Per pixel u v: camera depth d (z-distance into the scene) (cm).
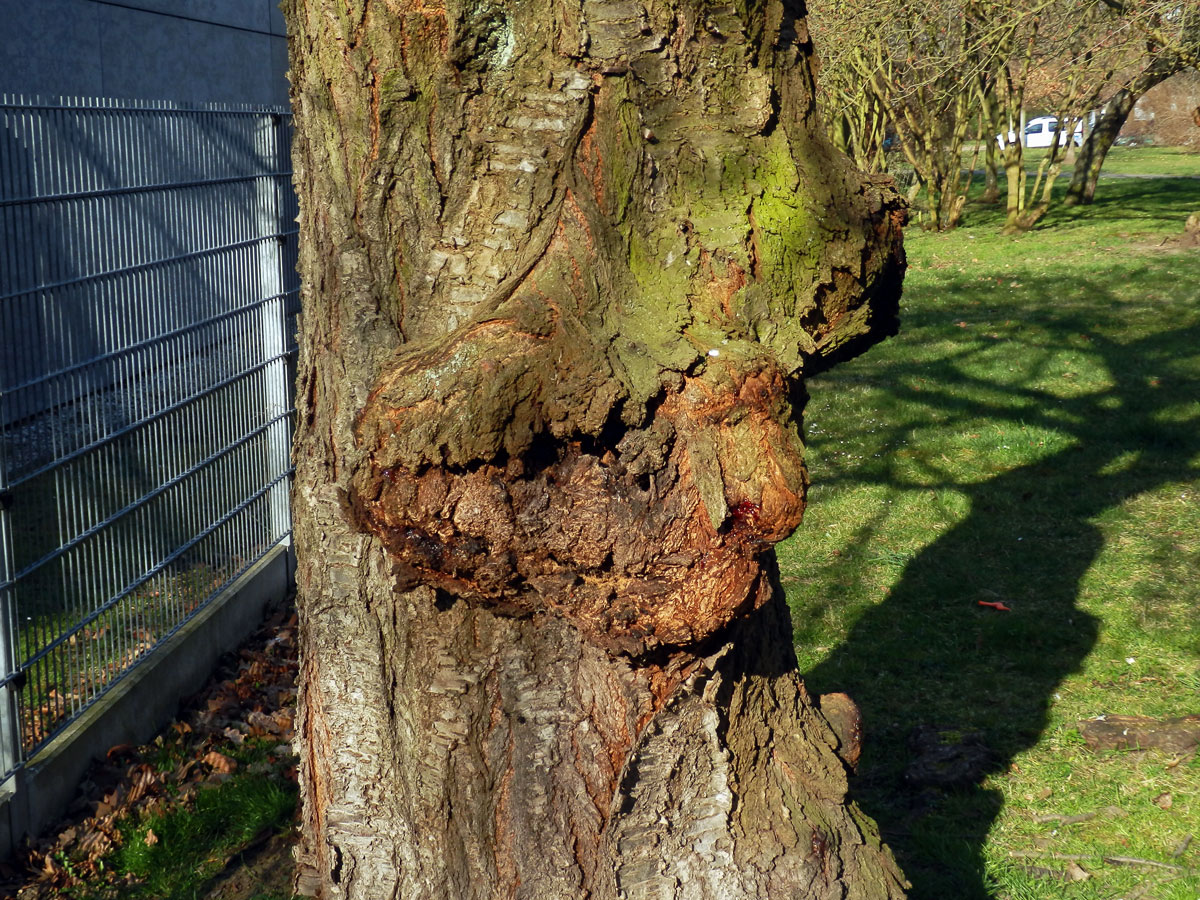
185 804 418
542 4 204
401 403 189
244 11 1181
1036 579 609
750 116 220
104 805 410
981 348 1170
